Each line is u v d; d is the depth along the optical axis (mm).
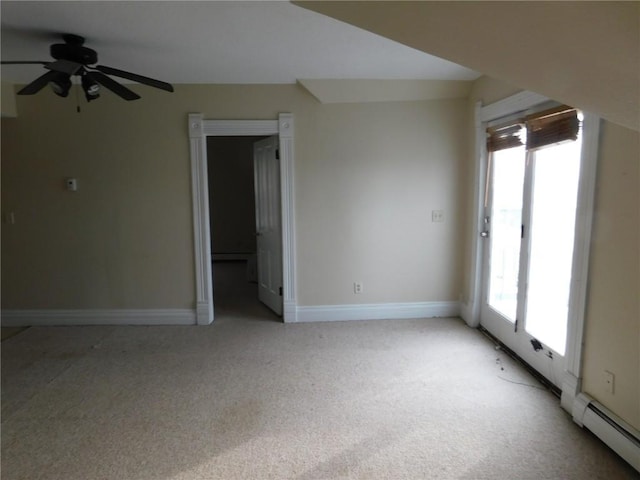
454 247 4172
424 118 3992
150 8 2240
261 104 3912
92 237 4078
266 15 2340
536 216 2939
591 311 2275
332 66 3350
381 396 2721
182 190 4000
